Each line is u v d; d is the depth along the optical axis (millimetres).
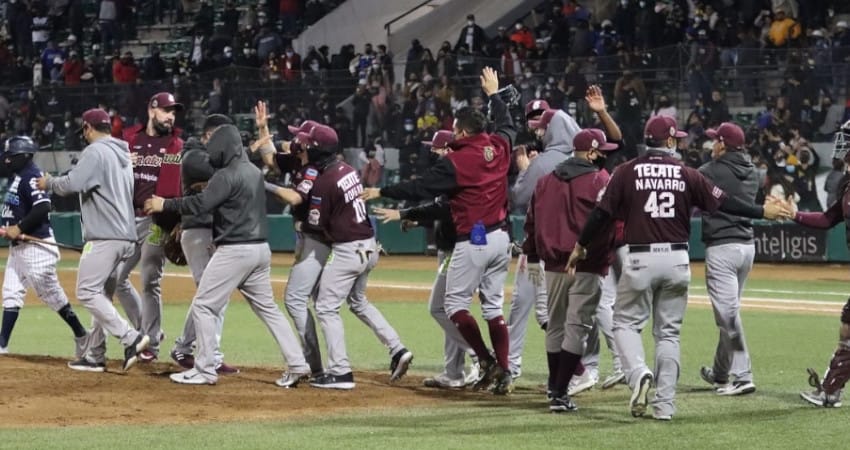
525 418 11625
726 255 13203
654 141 11391
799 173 32031
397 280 28828
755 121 32344
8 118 38750
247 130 36062
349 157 35438
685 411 12117
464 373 13703
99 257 13562
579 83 32719
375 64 36781
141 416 11469
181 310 22562
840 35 34562
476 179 12633
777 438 10633
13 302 15758
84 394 12445
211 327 13164
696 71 32156
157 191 14422
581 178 12094
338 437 10492
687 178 11344
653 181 11266
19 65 45438
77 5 46500
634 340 11508
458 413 11906
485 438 10516
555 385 12117
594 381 13227
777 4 37156
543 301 13867
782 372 15164
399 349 13867
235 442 10219
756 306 23375
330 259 13383
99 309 13602
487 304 13102
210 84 36844
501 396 13141
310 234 13492
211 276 13016
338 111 35562
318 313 13375
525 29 37938
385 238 36156
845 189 12586
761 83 32375
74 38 46406
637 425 11250
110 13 46531
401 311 22438
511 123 13531
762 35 35750
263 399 12492
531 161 13461
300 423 11219
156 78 42438
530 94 33062
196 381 13203
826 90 31984
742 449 10133
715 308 13281
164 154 14547
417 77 35188
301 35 43438
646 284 11344
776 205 12445
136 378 13523
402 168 34688
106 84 37906
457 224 12789
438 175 12609
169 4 47656
